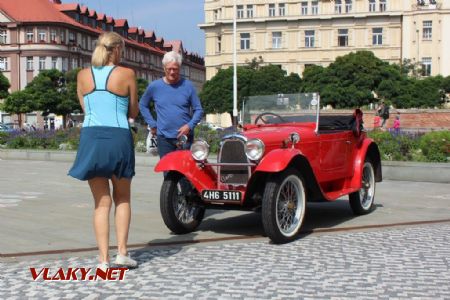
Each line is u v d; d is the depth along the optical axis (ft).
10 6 284.82
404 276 18.04
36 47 279.69
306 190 25.29
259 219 29.48
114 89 18.13
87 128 18.03
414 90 178.40
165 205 24.67
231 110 203.41
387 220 29.09
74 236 24.70
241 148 24.07
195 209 26.27
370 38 260.42
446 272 18.53
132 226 27.40
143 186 44.21
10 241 23.57
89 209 32.48
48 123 255.29
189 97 26.27
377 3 258.37
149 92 26.50
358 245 22.82
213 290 16.57
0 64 282.97
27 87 209.05
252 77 202.39
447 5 249.75
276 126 28.37
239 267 19.27
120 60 19.03
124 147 18.07
